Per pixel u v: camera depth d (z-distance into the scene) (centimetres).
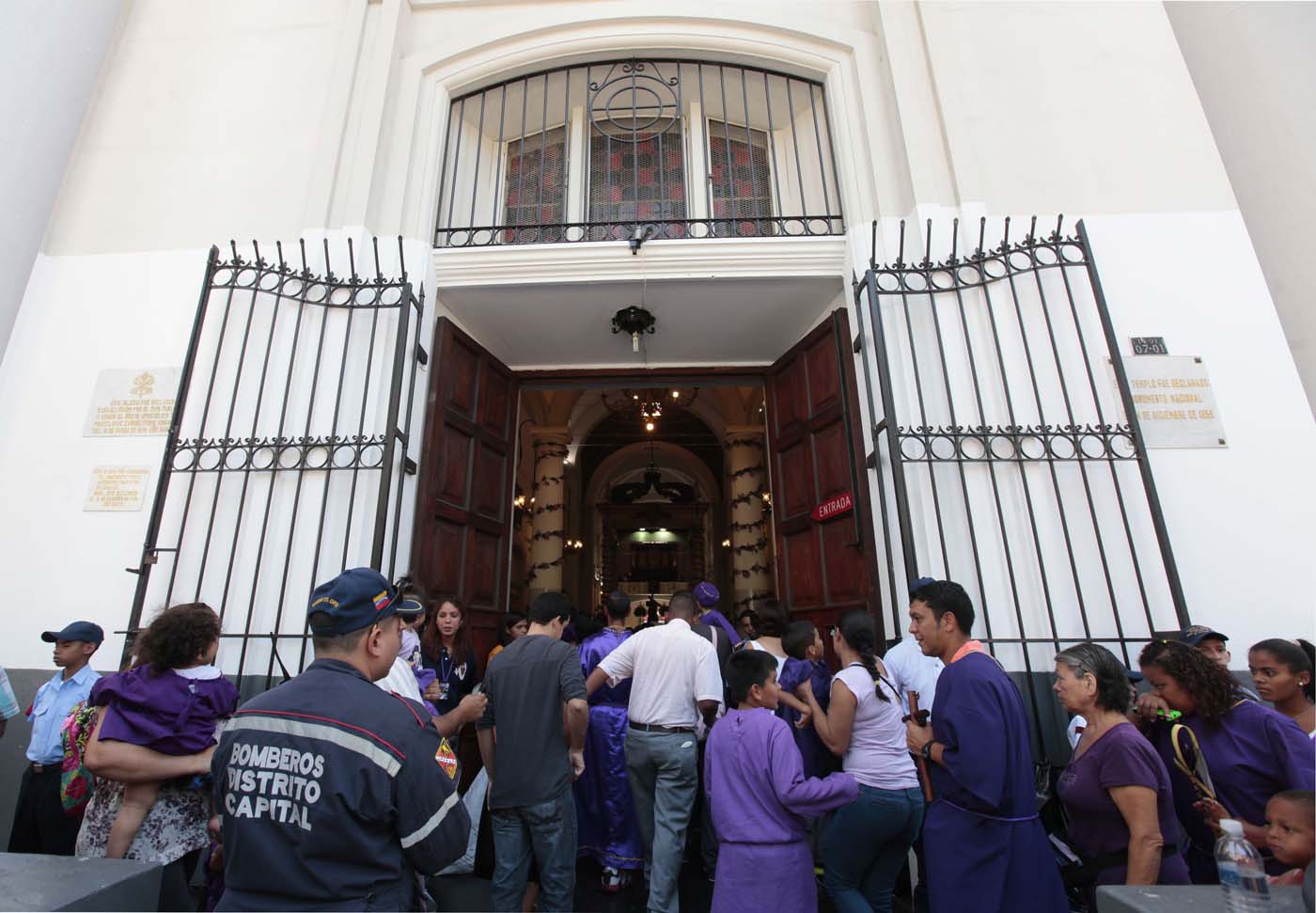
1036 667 314
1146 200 386
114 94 457
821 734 276
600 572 1888
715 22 453
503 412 502
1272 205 368
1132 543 310
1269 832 158
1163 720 223
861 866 242
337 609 143
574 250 415
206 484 355
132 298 402
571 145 481
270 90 451
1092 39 430
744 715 220
